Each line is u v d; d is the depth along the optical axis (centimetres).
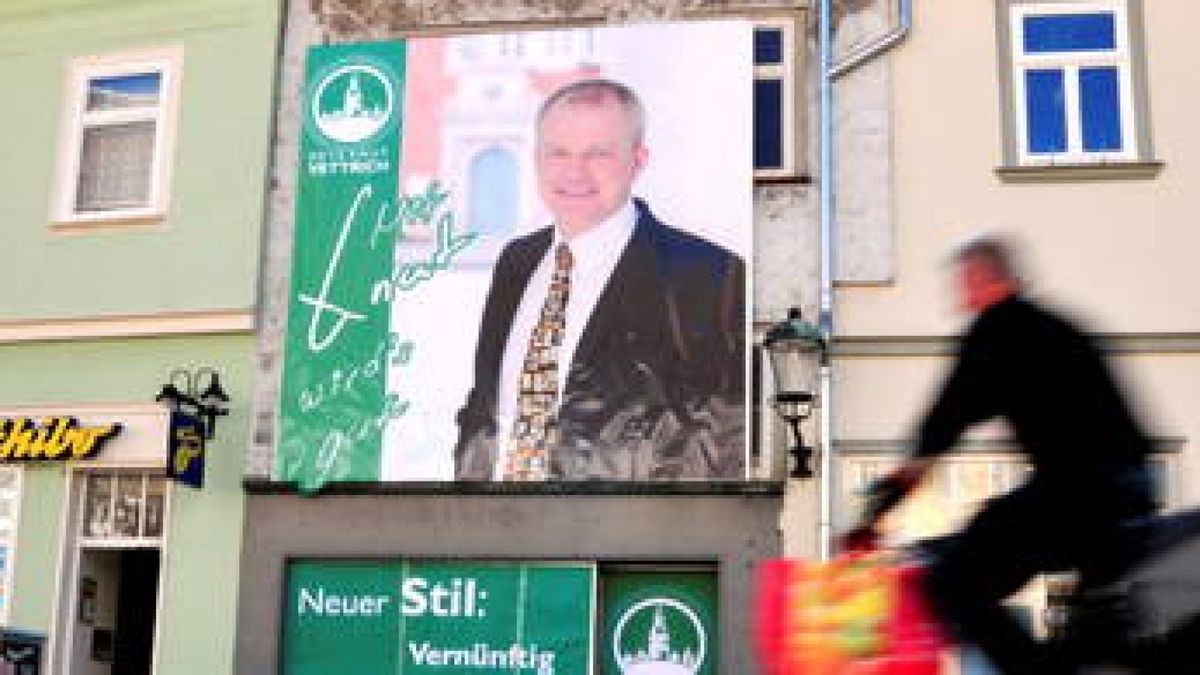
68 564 1572
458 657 1444
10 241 1662
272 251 1575
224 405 1545
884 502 501
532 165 1523
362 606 1475
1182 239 1412
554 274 1492
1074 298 1412
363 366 1517
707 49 1505
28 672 1366
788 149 1499
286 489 1509
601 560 1428
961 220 1446
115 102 1672
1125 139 1452
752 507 1404
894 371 1425
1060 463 499
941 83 1480
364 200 1557
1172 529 495
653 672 1420
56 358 1617
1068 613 512
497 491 1458
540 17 1566
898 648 488
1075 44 1476
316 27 1616
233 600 1499
